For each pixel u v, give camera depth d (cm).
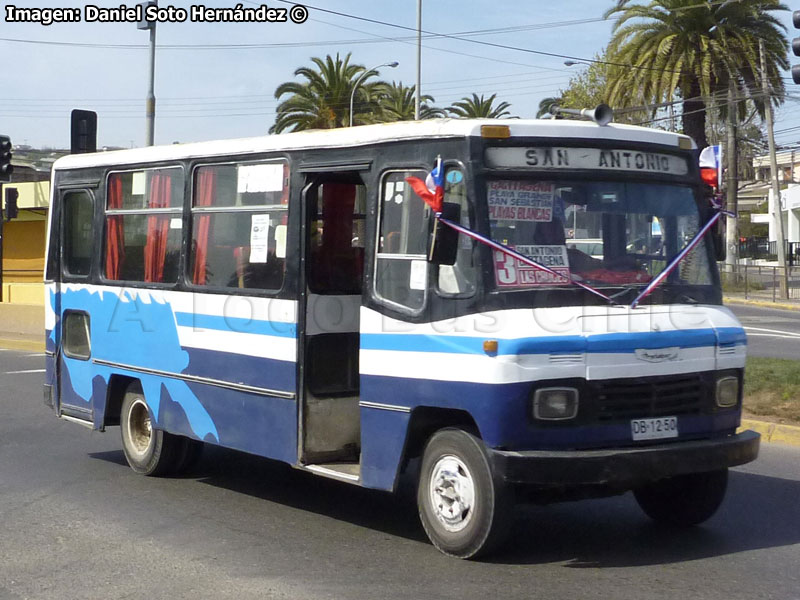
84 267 1016
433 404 652
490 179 643
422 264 666
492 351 614
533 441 613
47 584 623
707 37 3061
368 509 814
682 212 711
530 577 623
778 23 3197
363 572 638
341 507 821
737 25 3100
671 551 682
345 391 777
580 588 601
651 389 641
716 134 4369
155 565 660
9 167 2161
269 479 931
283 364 766
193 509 813
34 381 1631
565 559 662
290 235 765
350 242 782
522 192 651
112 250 975
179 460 929
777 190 3791
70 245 1042
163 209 908
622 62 3189
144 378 921
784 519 766
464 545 644
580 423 620
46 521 777
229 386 819
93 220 1002
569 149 670
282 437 770
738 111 3681
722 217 731
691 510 733
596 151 679
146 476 939
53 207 1060
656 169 704
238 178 825
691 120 3272
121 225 963
